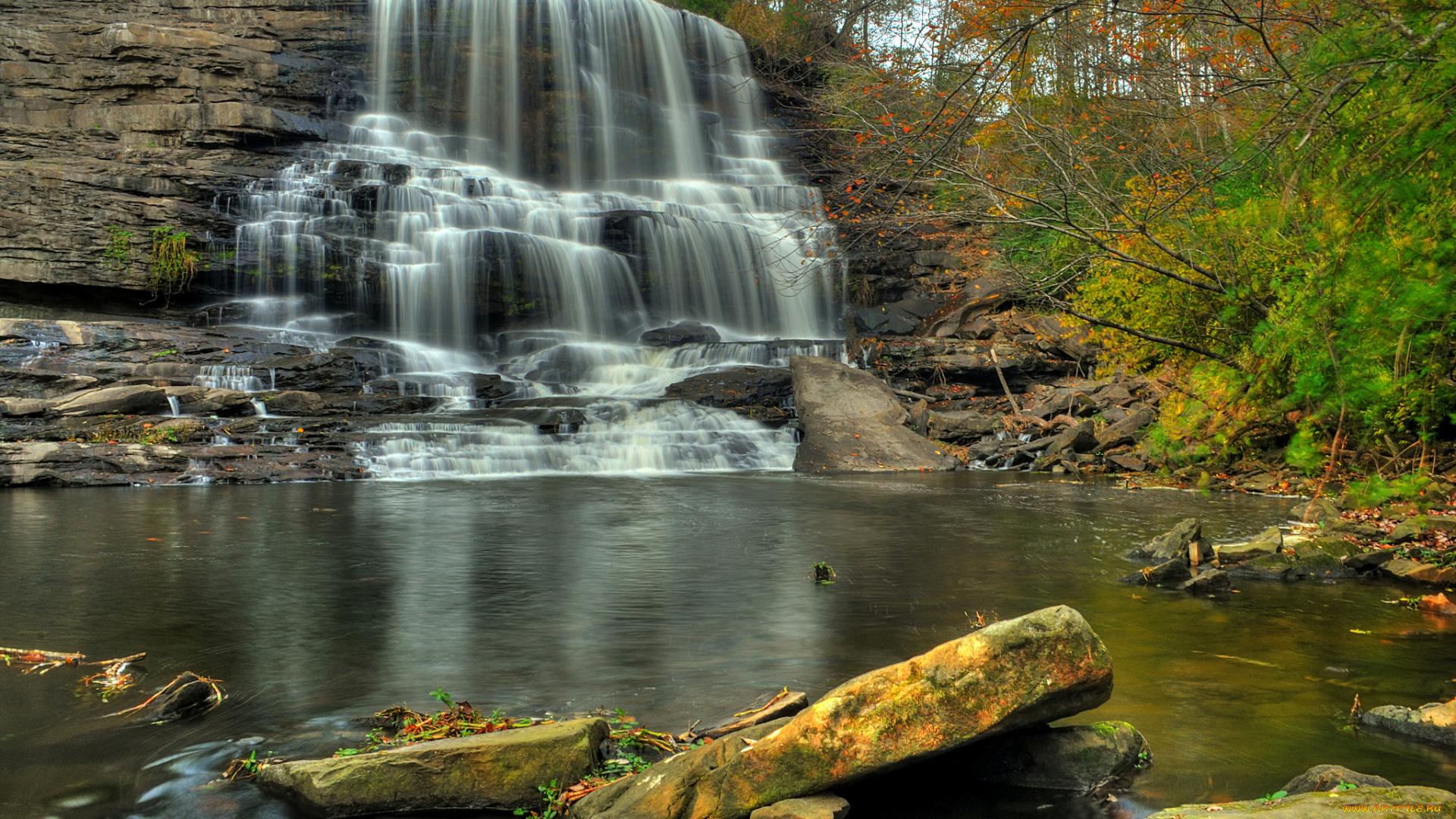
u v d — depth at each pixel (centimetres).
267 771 373
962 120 1071
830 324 2919
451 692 479
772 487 1470
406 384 2011
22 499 1271
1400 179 610
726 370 2175
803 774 335
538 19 3353
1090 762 369
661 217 2780
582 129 3391
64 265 2281
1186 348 1294
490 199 2739
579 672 511
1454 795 310
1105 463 1678
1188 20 1027
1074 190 1288
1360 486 839
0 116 2578
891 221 1414
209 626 608
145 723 436
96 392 1645
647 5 3531
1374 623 617
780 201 3189
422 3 3256
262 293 2444
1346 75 673
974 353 2311
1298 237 792
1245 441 1424
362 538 963
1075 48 1420
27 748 407
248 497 1309
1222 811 300
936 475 1661
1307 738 409
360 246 2486
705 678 500
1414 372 721
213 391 1752
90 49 2652
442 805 354
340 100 3055
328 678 502
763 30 3238
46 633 589
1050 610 364
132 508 1183
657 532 1013
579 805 345
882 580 758
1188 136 1482
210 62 2761
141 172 2436
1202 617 629
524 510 1191
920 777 372
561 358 2325
